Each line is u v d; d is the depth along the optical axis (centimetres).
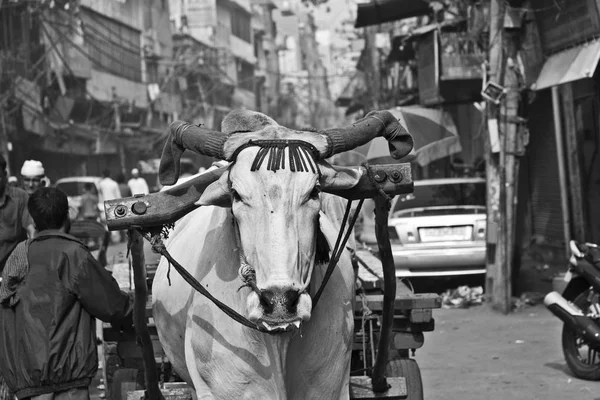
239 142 327
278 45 8338
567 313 729
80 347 442
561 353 840
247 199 311
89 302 443
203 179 359
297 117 8206
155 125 4044
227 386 354
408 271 1183
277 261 299
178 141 355
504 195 1100
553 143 1395
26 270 443
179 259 409
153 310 444
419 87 1722
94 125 3303
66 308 442
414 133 1627
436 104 1670
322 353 360
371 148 1476
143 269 388
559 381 728
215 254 372
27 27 2647
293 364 350
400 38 2022
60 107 2906
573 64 1070
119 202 356
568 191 1243
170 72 4222
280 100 7475
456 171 1842
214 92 4884
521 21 1101
